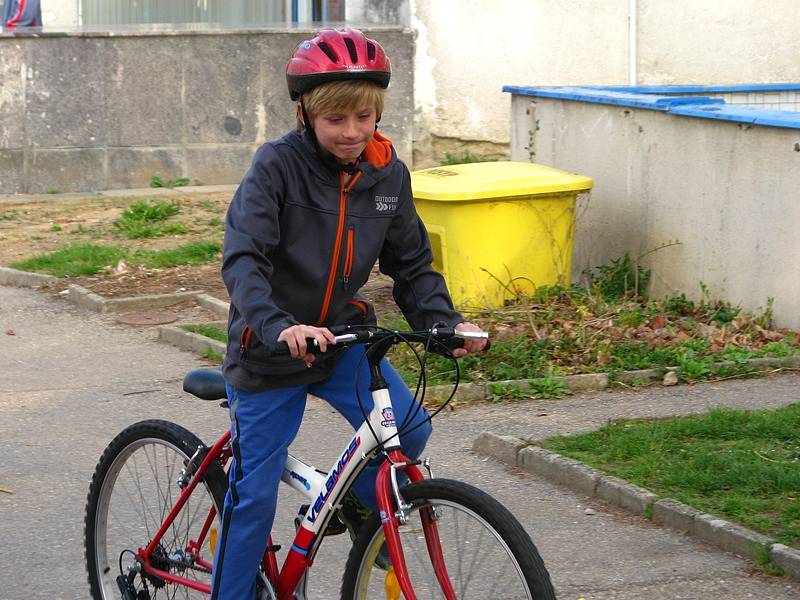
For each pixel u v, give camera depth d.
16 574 4.98
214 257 11.74
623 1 16.33
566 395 7.43
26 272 11.15
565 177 9.24
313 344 3.26
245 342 3.60
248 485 3.65
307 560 3.68
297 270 3.62
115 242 12.73
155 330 9.35
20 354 8.70
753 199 8.59
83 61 15.63
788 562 4.79
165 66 15.91
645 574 4.88
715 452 6.06
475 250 9.01
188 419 7.14
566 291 9.21
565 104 10.52
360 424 3.70
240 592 3.70
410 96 16.48
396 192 3.69
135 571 4.20
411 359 7.85
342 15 17.72
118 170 16.02
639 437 6.32
